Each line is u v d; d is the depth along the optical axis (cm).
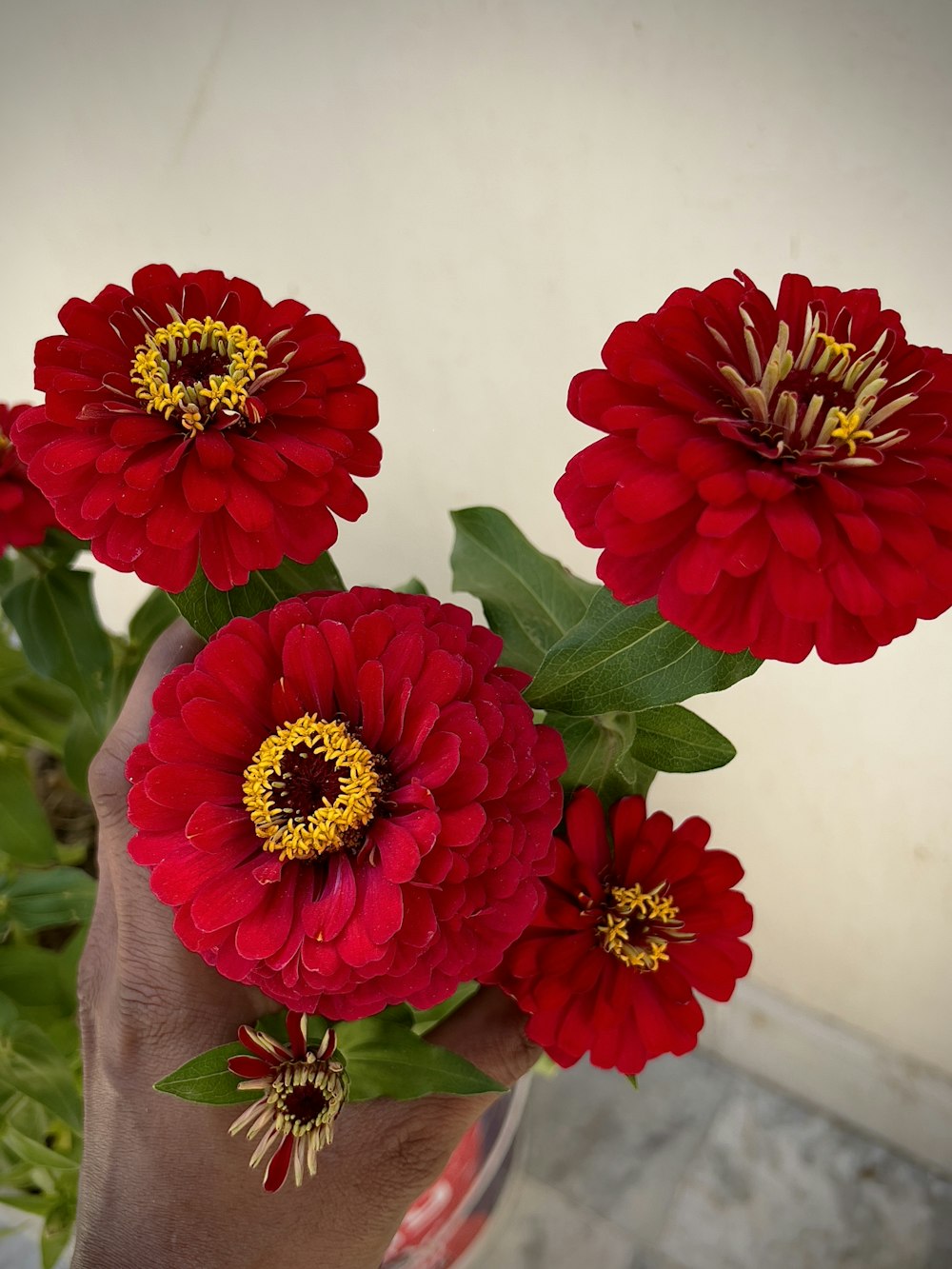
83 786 38
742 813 47
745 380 21
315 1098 21
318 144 35
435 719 20
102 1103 24
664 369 20
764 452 19
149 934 24
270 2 32
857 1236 53
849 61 26
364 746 21
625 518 20
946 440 20
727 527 18
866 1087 54
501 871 20
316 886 21
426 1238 42
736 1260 52
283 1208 23
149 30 35
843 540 19
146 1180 23
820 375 21
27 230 44
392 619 21
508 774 20
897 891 45
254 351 24
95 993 26
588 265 33
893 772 41
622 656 23
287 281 40
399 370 40
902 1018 51
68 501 22
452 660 21
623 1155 55
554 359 36
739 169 29
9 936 43
